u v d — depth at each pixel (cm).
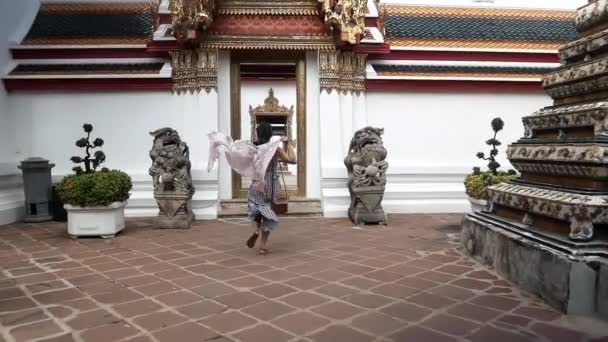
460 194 999
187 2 830
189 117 943
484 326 379
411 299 444
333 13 870
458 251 639
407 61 1028
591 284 399
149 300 441
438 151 1019
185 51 931
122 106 959
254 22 930
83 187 702
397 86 991
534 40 1085
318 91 963
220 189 953
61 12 1055
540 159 513
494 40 1075
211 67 927
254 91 1192
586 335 362
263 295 455
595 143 437
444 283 495
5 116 930
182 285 488
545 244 450
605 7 484
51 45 971
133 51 974
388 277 516
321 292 464
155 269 549
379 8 1031
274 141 604
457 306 425
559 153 479
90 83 938
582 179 462
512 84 1012
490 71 1020
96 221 723
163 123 963
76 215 720
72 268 554
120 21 1043
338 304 430
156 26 944
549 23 1152
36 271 541
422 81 988
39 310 415
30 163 866
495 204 596
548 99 1038
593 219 422
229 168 956
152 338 356
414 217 934
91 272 536
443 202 996
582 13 528
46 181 888
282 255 616
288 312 410
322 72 946
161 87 949
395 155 1009
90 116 958
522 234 495
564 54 549
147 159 964
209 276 520
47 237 736
